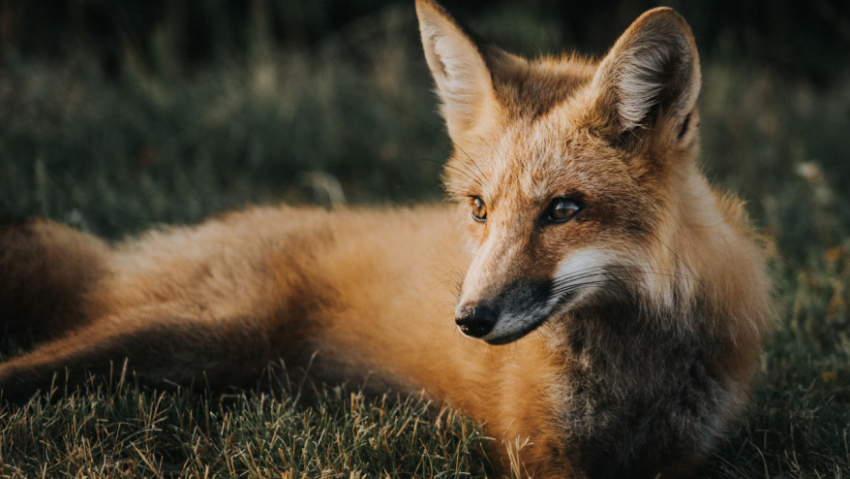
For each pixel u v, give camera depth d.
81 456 5.92
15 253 7.86
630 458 6.57
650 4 20.70
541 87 6.50
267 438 6.33
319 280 7.85
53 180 11.94
